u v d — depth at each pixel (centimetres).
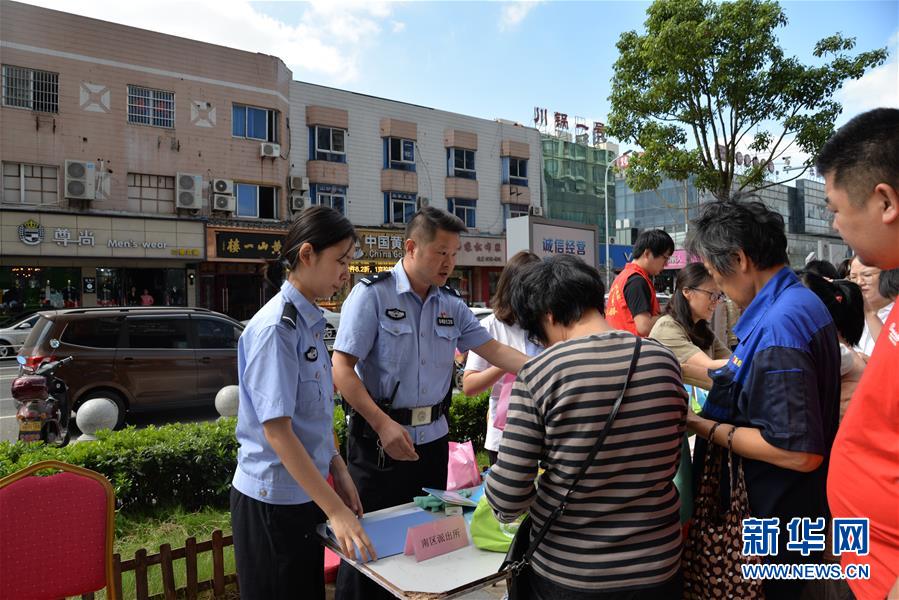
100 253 1455
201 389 707
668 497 138
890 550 113
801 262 3541
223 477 404
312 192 1869
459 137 2145
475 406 514
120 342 668
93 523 192
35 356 623
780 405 145
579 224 859
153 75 1545
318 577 187
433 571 155
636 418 131
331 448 191
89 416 513
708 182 1030
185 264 1641
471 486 246
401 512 197
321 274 183
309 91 1866
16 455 367
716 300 275
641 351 137
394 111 2028
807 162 1023
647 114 1045
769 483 154
